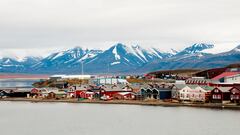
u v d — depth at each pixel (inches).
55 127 4210.1
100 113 5182.1
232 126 3868.1
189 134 3582.7
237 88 5482.3
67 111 5541.3
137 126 4069.9
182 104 5703.7
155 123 4205.2
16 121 4699.8
